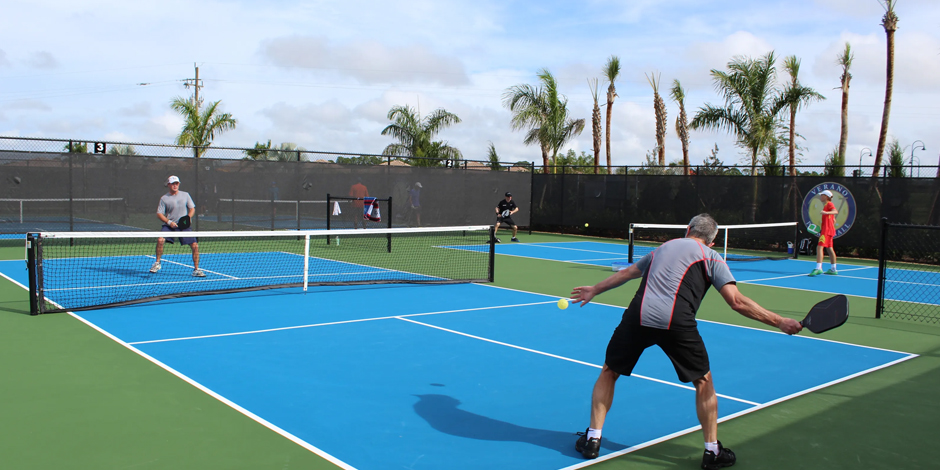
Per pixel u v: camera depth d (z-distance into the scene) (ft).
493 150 90.84
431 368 19.30
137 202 55.57
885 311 31.27
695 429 14.74
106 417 14.62
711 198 66.64
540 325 25.86
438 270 43.75
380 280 36.24
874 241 56.59
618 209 73.77
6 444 12.98
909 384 18.66
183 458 12.49
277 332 23.61
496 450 13.33
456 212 74.28
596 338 23.68
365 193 66.80
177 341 21.90
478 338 23.38
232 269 41.70
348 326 24.93
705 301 33.04
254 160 60.54
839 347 23.20
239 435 13.75
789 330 11.95
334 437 13.80
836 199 58.65
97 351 20.35
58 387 16.71
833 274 45.60
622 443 13.85
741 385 18.35
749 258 55.21
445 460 12.77
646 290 12.67
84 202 53.31
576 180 77.41
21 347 20.67
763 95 68.28
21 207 50.85
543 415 15.52
